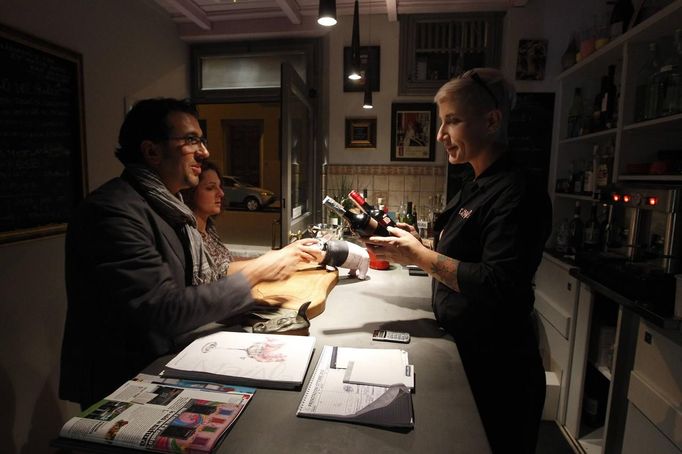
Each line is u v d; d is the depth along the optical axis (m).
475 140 1.17
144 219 1.09
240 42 3.44
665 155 1.87
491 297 1.05
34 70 2.04
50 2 2.12
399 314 1.36
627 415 1.61
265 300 1.34
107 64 2.56
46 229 2.10
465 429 0.75
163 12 3.12
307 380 0.91
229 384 0.88
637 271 1.58
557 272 2.36
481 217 1.15
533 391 1.21
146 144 1.20
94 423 0.71
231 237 5.38
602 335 1.98
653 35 1.84
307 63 3.37
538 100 2.95
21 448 2.03
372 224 1.36
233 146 8.75
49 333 2.17
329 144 3.50
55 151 2.17
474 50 3.21
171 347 1.07
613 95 2.30
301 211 3.05
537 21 2.92
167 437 0.68
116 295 0.98
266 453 0.68
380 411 0.78
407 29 3.26
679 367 1.36
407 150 3.41
